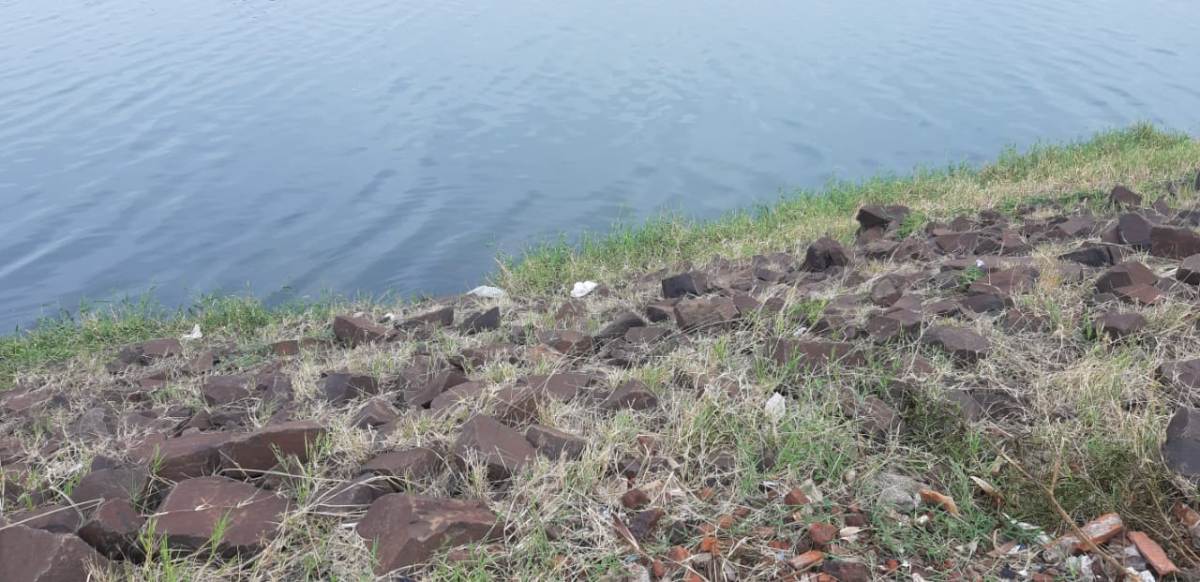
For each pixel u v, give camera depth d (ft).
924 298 18.33
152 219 49.44
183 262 44.09
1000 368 14.70
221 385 17.53
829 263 22.71
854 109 68.64
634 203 50.65
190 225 48.55
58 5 118.62
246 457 12.75
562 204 50.78
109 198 52.42
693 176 55.01
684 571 10.50
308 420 15.10
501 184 54.03
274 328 24.56
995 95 71.67
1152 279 17.29
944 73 78.64
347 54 89.40
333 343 21.72
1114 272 17.28
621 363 16.63
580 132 64.13
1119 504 10.99
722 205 49.93
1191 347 14.89
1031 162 39.73
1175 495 11.29
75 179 55.57
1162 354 14.69
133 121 66.95
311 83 78.23
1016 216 27.04
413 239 46.06
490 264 42.34
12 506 12.64
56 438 15.69
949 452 12.46
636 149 60.23
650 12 111.14
